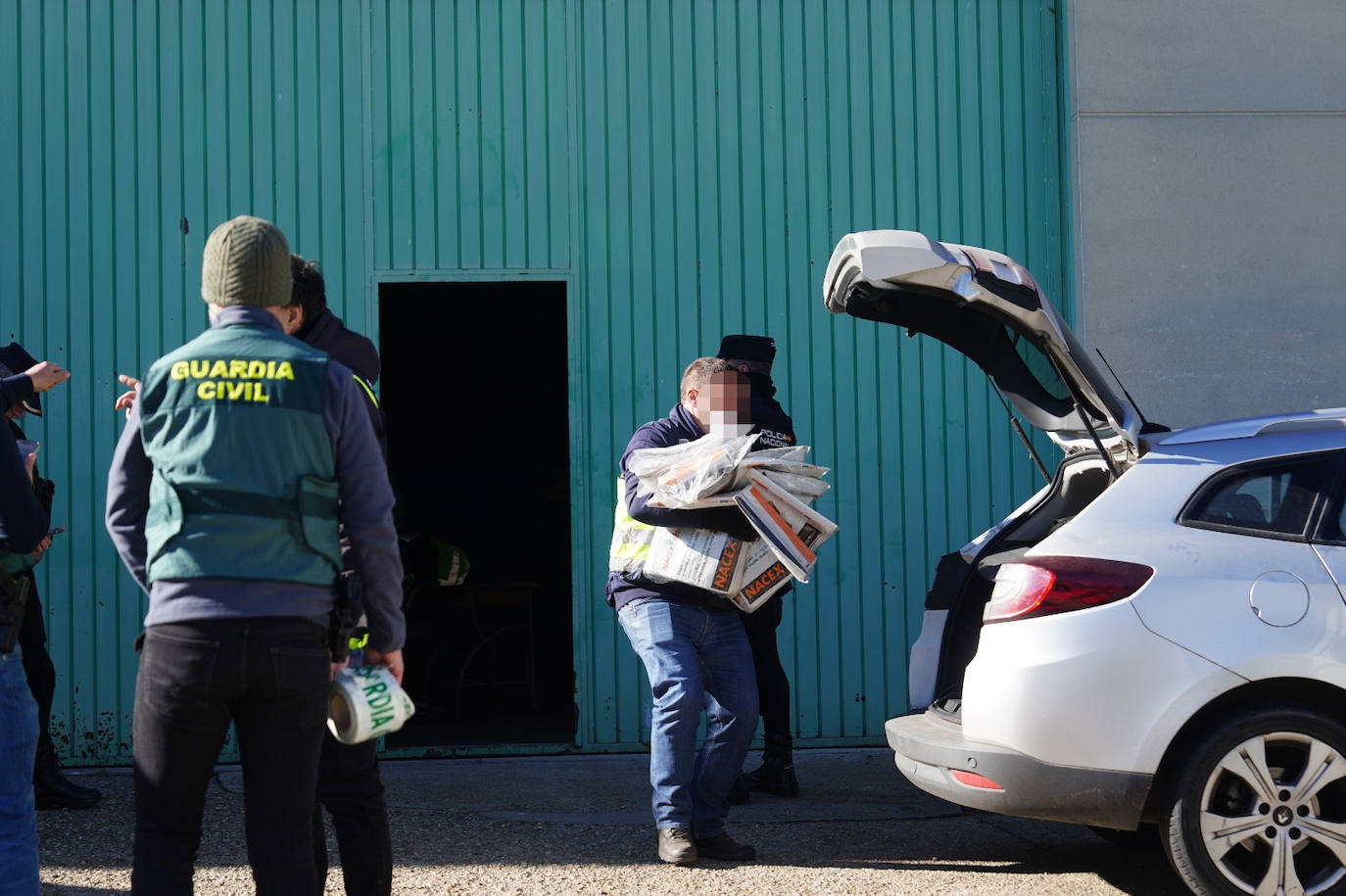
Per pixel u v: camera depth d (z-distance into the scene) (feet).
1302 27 23.72
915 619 23.07
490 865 16.06
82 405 22.16
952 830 17.79
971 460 23.24
